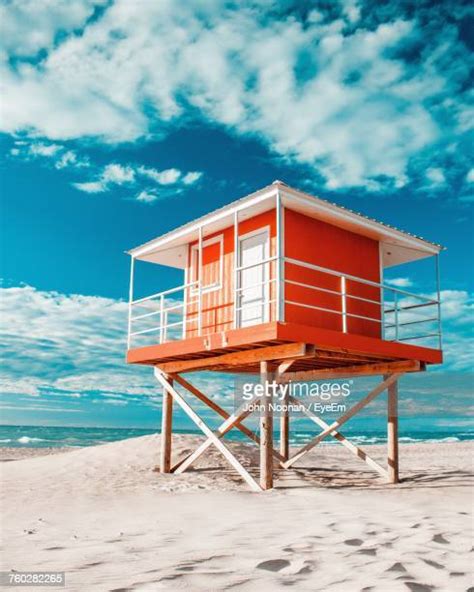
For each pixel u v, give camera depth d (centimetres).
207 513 732
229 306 1167
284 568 416
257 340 911
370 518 663
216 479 1152
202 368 1262
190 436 1730
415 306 1238
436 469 1501
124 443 1664
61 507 835
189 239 1266
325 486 1093
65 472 1296
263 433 1009
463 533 571
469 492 1005
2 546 535
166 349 1140
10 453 2803
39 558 471
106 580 382
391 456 1181
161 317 1202
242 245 1153
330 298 1113
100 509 802
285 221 1058
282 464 1414
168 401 1276
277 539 532
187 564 427
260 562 430
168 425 1268
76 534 597
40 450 3092
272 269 1068
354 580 383
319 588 363
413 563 433
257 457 1524
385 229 1152
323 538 533
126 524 658
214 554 463
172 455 1438
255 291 1102
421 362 1150
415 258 1352
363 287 1182
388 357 1105
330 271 985
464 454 2417
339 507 771
